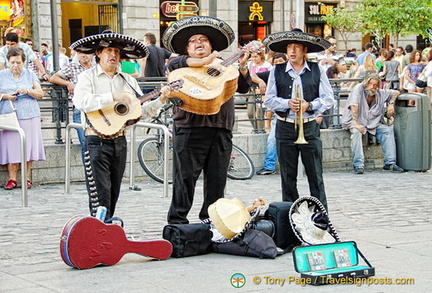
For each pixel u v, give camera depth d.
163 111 11.95
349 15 30.89
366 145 13.70
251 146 12.80
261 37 33.56
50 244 7.61
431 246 7.58
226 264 6.81
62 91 11.54
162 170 11.83
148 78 12.84
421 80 17.91
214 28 7.56
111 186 7.44
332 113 13.63
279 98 8.26
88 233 6.58
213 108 7.25
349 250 6.52
